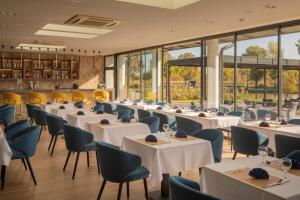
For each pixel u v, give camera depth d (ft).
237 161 9.99
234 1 17.44
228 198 8.45
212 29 26.48
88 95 44.68
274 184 7.82
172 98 36.50
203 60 31.30
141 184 15.19
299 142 13.57
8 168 17.81
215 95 30.55
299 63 22.41
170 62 36.91
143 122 20.38
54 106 31.96
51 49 43.65
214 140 14.66
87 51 46.21
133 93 46.09
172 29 26.55
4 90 39.58
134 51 44.04
